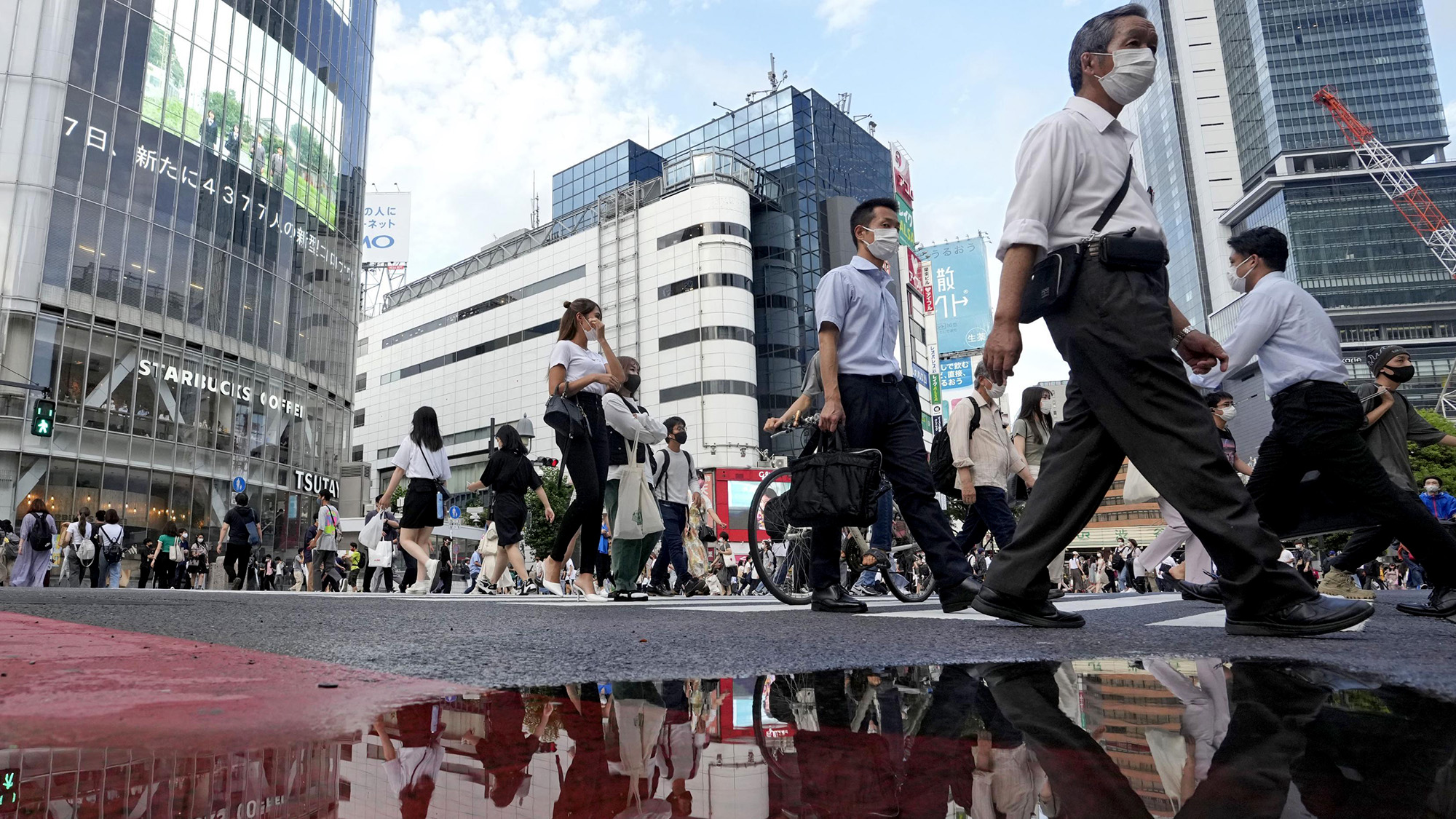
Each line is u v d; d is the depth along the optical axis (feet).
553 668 4.32
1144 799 1.59
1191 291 398.62
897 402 10.85
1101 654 4.86
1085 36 7.24
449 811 1.53
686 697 3.26
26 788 1.66
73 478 69.46
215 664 4.12
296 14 95.04
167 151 79.15
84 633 5.79
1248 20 382.42
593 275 172.14
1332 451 8.57
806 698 3.21
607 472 14.99
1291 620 5.90
